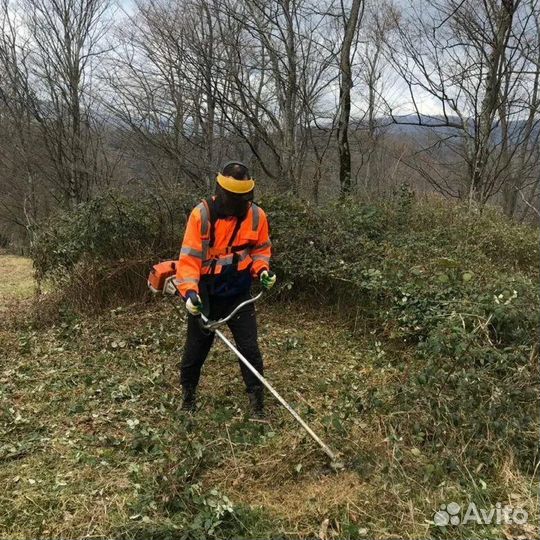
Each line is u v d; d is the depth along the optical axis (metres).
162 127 12.90
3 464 3.49
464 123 10.91
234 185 3.60
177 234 7.00
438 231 7.54
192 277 3.65
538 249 7.55
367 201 8.50
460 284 5.35
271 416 4.01
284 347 5.44
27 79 16.47
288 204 7.01
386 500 3.01
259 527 2.85
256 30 10.45
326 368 4.97
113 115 13.89
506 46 9.93
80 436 3.84
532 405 3.62
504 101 10.59
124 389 4.50
